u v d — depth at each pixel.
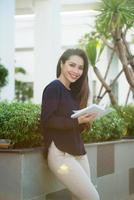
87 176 3.61
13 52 9.93
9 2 9.88
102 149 5.21
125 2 6.71
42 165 3.89
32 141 4.04
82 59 3.77
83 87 3.84
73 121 3.53
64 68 3.75
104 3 6.71
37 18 11.72
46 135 3.65
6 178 3.69
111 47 7.36
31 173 3.76
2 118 3.93
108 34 7.16
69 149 3.57
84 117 3.54
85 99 3.86
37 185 3.84
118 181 5.70
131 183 6.14
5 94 9.52
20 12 12.72
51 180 4.03
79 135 3.68
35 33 11.77
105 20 6.67
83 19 16.19
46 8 11.66
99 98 7.13
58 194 4.16
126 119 6.49
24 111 3.96
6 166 3.69
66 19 16.47
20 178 3.64
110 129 5.55
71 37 16.48
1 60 9.66
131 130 6.53
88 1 12.25
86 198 3.57
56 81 3.64
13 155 3.67
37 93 11.62
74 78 3.73
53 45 11.61
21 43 17.95
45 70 11.62
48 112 3.53
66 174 3.56
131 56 7.21
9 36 9.85
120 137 5.93
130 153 6.11
